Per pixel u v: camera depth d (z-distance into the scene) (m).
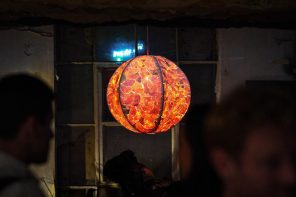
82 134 4.87
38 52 4.76
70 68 4.87
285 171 0.96
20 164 1.51
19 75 1.61
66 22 4.22
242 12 3.83
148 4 3.61
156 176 4.86
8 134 1.54
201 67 4.88
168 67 3.60
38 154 1.61
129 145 4.89
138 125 3.58
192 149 1.77
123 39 4.85
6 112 1.54
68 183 4.85
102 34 4.86
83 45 4.87
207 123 1.07
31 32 4.75
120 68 3.69
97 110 4.85
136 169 4.02
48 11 3.80
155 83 3.53
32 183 1.49
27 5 3.63
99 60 4.86
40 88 1.61
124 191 4.01
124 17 3.98
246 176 0.98
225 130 1.01
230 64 4.83
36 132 1.59
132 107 3.55
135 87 3.54
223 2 3.60
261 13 3.87
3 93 1.56
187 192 1.84
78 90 4.87
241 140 0.99
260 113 0.98
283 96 1.02
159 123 3.56
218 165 1.05
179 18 4.05
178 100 3.57
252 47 4.82
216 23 4.36
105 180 4.84
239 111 1.00
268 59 4.83
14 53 4.75
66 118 4.86
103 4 3.60
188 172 1.82
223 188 1.07
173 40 4.87
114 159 4.06
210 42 4.88
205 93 4.87
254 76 4.83
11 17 4.02
